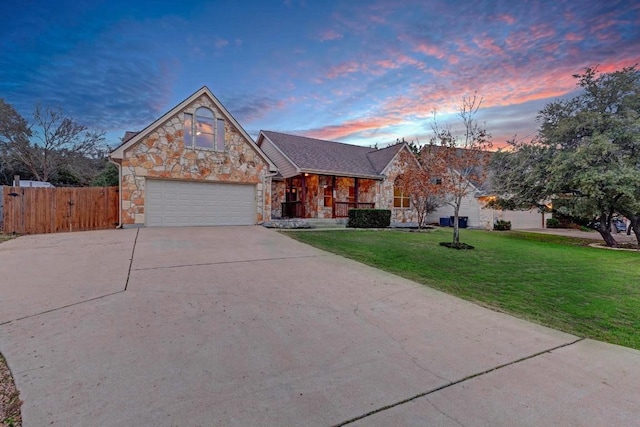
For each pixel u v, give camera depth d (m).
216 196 13.82
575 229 23.02
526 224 23.83
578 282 6.72
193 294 4.85
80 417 2.19
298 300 4.82
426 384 2.75
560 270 7.90
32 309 4.12
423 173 13.58
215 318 4.00
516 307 5.03
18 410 2.26
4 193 11.04
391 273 6.82
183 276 5.76
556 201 14.72
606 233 13.93
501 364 3.16
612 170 12.06
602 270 8.02
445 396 2.58
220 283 5.45
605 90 13.24
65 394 2.44
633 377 2.97
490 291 5.90
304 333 3.71
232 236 10.71
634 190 11.64
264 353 3.20
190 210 13.26
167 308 4.26
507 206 16.45
